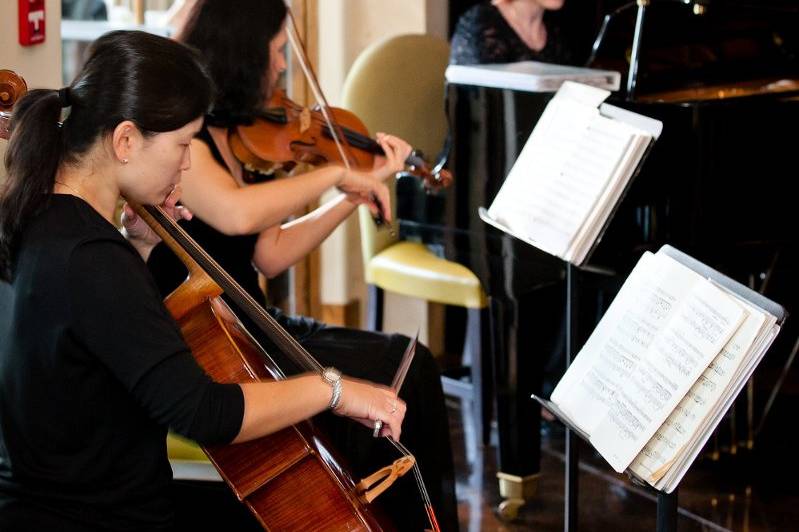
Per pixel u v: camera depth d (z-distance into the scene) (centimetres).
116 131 177
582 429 207
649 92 366
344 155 291
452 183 325
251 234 272
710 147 310
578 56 498
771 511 339
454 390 387
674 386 192
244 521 226
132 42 180
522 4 387
